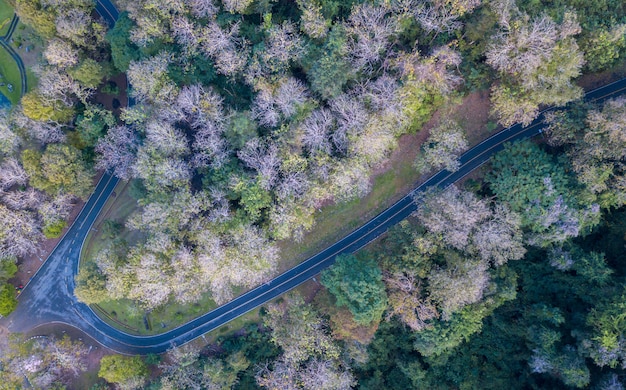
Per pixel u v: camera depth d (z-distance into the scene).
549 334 62.16
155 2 61.56
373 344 70.50
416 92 60.38
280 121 63.78
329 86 60.25
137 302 70.81
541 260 68.62
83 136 71.06
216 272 62.50
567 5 61.84
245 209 63.50
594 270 62.19
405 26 60.66
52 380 71.81
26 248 71.81
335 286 62.72
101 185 76.31
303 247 72.81
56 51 65.38
